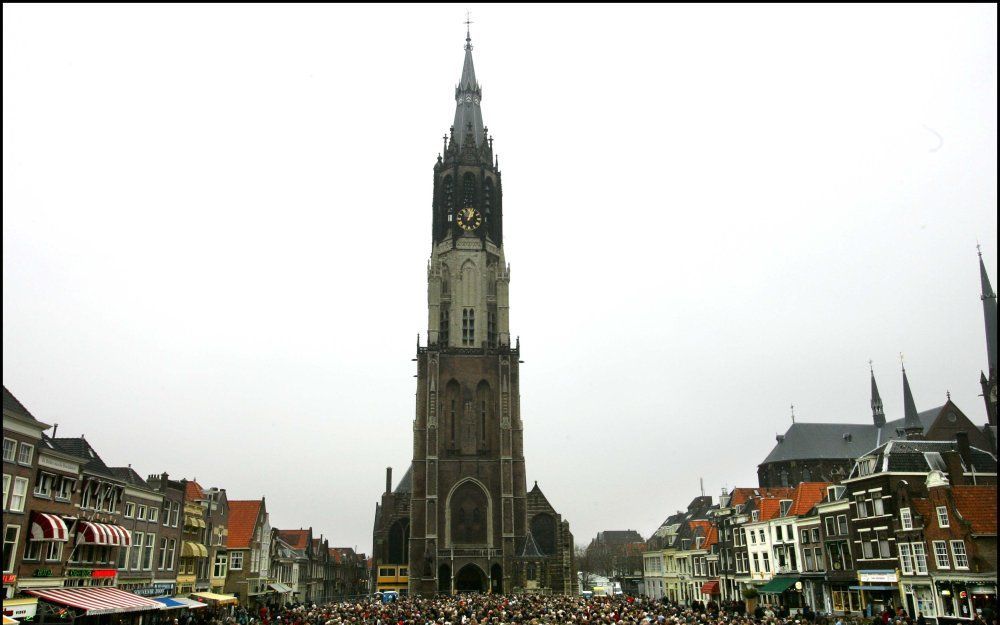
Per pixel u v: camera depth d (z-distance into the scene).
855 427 129.50
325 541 143.25
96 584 54.03
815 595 73.06
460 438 120.25
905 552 60.00
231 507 89.50
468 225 136.25
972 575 52.97
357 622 53.34
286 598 106.81
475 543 115.12
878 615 56.84
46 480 48.59
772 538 82.38
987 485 61.91
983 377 114.06
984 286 113.62
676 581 115.88
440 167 141.00
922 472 62.44
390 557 122.25
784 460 126.69
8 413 44.06
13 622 37.66
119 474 61.06
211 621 58.81
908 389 119.69
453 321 129.62
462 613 58.66
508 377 122.62
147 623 60.41
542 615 55.28
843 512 69.12
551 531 122.00
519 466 118.50
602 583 180.50
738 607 73.50
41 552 47.78
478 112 146.62
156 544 64.12
